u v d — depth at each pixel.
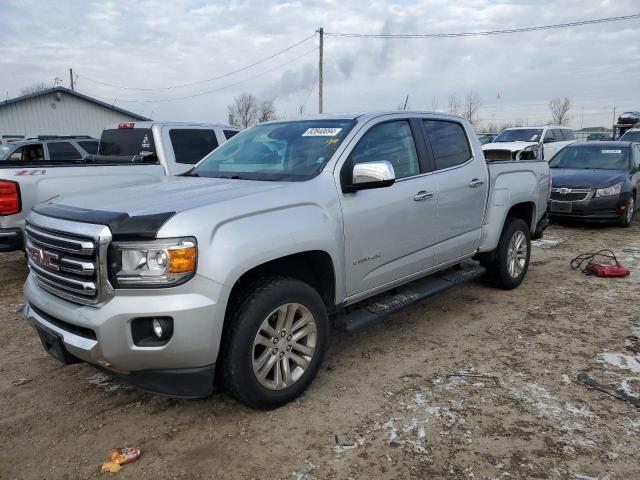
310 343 3.52
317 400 3.52
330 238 3.55
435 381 3.77
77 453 2.97
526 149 15.73
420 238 4.44
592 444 2.98
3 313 5.30
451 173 4.80
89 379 3.88
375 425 3.20
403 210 4.20
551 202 10.33
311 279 3.72
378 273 4.08
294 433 3.13
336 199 3.68
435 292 4.65
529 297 5.74
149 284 2.79
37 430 3.20
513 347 4.37
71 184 6.25
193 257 2.82
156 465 2.86
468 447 2.97
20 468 2.84
